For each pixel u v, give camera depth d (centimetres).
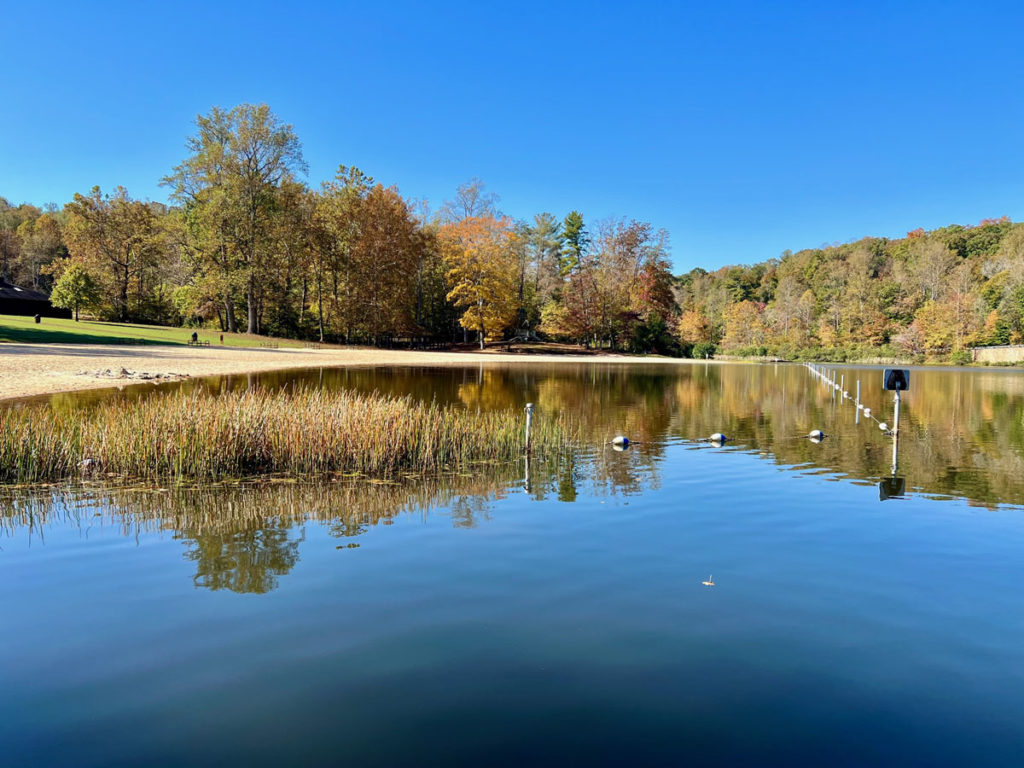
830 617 533
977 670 450
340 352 5197
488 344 7475
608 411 2097
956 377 4369
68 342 3912
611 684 426
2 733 368
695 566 652
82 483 1009
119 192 6444
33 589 580
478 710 395
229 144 5491
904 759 353
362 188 6512
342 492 971
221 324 5984
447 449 1241
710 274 13312
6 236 8325
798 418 1981
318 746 358
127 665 445
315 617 523
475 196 7256
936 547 720
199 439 1079
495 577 616
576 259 9650
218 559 662
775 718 390
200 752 352
